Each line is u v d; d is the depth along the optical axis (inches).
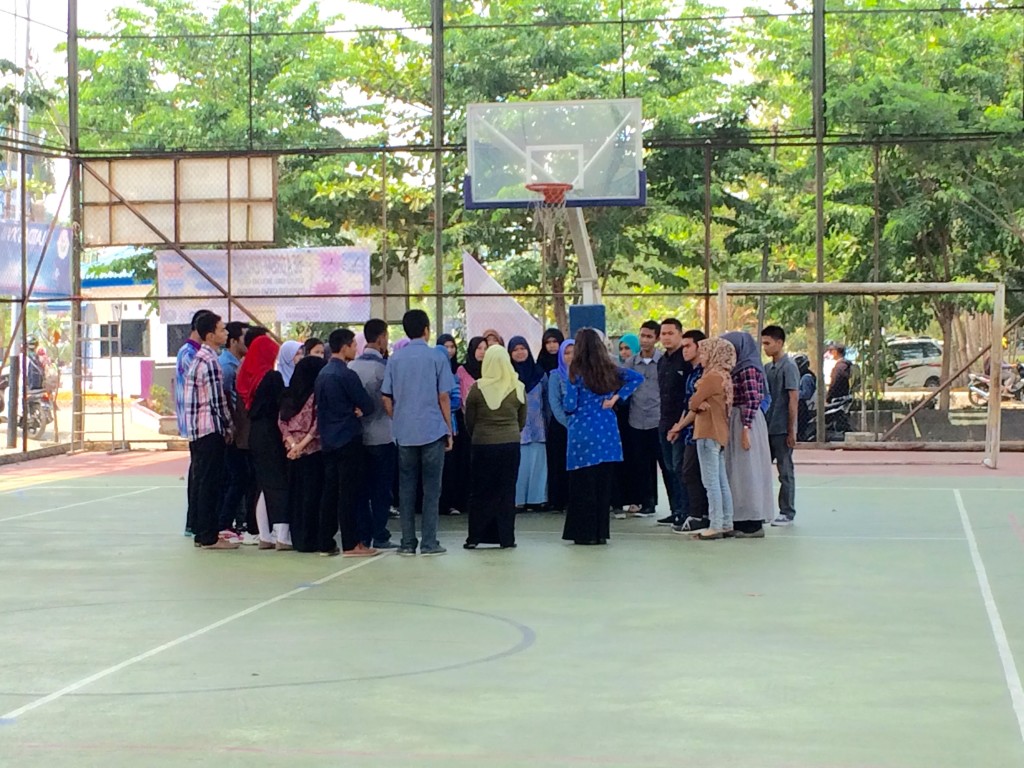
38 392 1040.2
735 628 332.8
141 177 927.0
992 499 614.5
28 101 954.1
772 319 1062.4
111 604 373.1
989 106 967.6
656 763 224.8
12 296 894.4
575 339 482.0
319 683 279.4
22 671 293.3
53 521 561.9
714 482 483.2
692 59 1034.7
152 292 1230.9
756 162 1012.5
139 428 1184.2
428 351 457.4
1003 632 327.6
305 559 451.2
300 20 1104.2
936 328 1298.0
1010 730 243.8
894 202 978.7
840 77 997.2
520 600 372.8
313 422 458.9
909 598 372.5
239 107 1104.2
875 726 246.4
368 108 1090.7
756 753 230.2
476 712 256.2
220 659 302.7
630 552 460.1
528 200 761.6
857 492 647.1
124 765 225.0
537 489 562.6
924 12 928.3
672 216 1007.0
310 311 919.7
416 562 442.6
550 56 1043.3
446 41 1064.2
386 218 935.7
